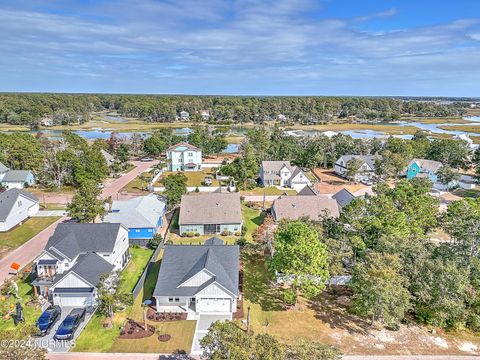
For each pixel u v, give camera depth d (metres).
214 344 24.27
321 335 33.00
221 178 91.06
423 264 35.81
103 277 35.28
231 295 35.25
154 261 45.72
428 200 51.94
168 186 67.56
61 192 77.19
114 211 54.66
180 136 138.38
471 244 39.50
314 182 88.94
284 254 36.31
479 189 84.00
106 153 101.25
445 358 30.61
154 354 29.81
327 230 46.16
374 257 35.62
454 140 105.62
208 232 55.62
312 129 185.00
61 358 29.06
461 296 34.34
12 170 82.81
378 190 58.72
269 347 22.33
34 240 52.41
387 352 31.08
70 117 198.50
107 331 32.56
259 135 121.69
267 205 69.94
